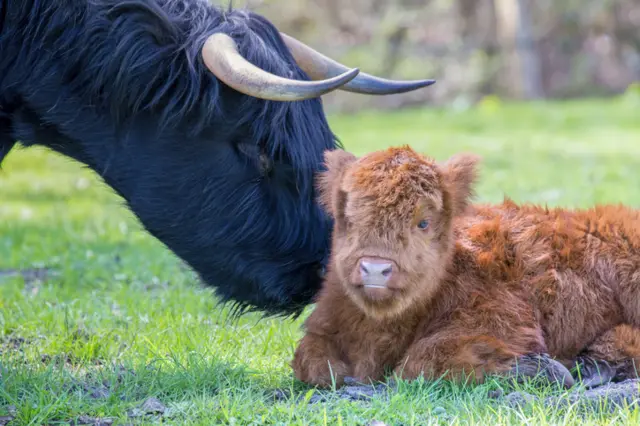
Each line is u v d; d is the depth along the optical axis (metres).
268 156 10.16
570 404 8.24
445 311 9.00
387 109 55.56
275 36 10.75
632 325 9.20
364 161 8.50
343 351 9.30
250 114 10.05
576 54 60.22
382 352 9.16
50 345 10.96
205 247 10.46
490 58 57.50
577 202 21.06
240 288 10.59
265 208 10.30
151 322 11.90
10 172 29.61
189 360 9.81
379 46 57.66
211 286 10.77
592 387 8.84
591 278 9.27
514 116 45.09
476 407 8.05
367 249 8.14
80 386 9.22
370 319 9.04
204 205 10.32
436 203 8.32
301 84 9.23
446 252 8.66
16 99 10.59
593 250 9.34
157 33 10.20
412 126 42.25
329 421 7.96
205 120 10.03
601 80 60.25
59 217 20.95
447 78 57.28
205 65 10.02
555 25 60.38
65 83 10.35
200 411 8.30
